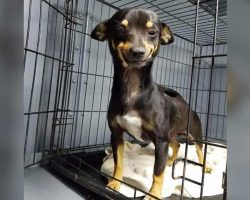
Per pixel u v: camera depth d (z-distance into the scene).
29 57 1.10
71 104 1.36
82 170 1.05
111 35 0.89
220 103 1.85
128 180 0.93
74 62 1.36
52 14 1.23
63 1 1.29
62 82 1.26
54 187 0.90
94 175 1.05
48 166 1.09
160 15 1.71
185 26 1.83
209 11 1.44
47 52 1.21
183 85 1.99
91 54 1.43
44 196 0.82
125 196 0.78
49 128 1.26
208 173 1.08
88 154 1.32
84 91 1.42
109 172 0.99
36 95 1.16
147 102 0.85
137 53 0.79
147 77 0.85
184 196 0.93
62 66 1.21
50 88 1.20
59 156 1.12
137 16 0.84
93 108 1.47
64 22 1.28
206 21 1.71
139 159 1.15
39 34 1.07
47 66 1.23
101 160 1.27
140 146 1.38
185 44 1.98
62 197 0.83
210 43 1.90
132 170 1.03
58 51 1.28
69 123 1.28
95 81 1.46
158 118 0.86
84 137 1.43
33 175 0.99
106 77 1.51
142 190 0.82
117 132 0.93
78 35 1.36
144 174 0.98
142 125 0.87
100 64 1.47
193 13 1.65
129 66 0.83
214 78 1.87
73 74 1.36
